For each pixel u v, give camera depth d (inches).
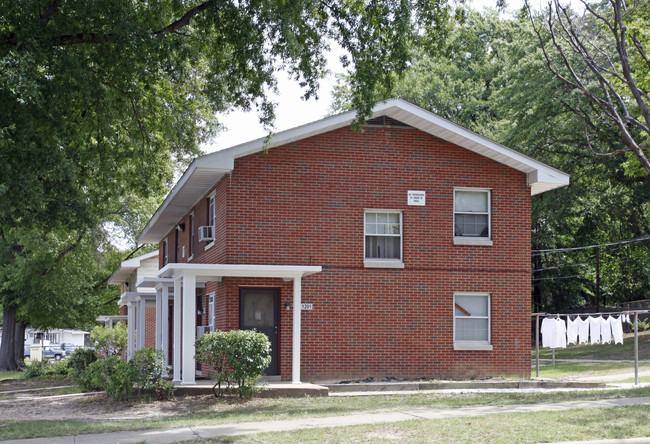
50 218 797.2
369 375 848.9
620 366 1143.6
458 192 899.4
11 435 493.4
